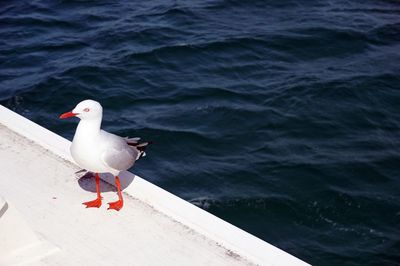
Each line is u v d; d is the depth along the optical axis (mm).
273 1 16859
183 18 15664
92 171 5898
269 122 11547
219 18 15789
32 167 6480
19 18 16047
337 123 11648
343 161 10547
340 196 9773
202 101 12156
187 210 5855
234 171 10227
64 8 16594
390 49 14578
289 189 9859
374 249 8828
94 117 5672
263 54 14055
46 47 14406
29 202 5984
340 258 8664
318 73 13328
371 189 9961
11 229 5266
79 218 5777
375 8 16875
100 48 14242
